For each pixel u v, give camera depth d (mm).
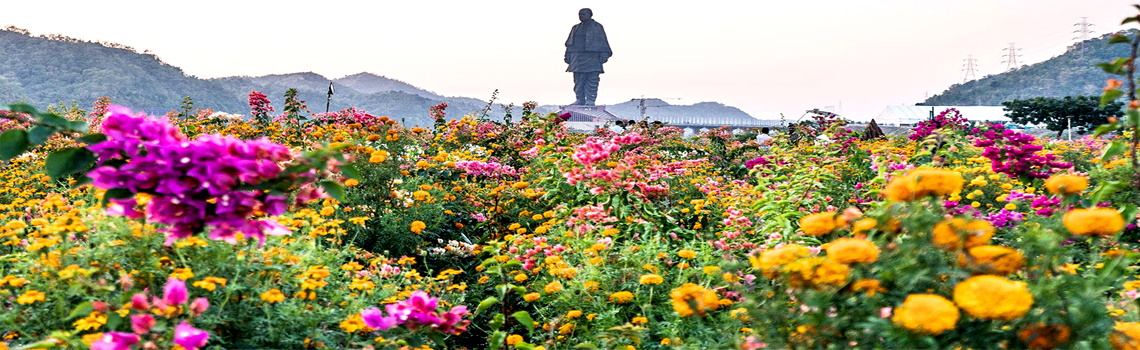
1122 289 2691
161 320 2645
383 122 8047
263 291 3070
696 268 4098
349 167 2865
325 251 3811
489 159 8742
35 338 2795
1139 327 1887
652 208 5395
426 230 5938
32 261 3072
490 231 6301
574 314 3797
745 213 5680
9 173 7133
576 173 5363
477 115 12102
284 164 2840
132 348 2469
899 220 2084
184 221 2707
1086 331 1835
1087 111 36375
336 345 3205
